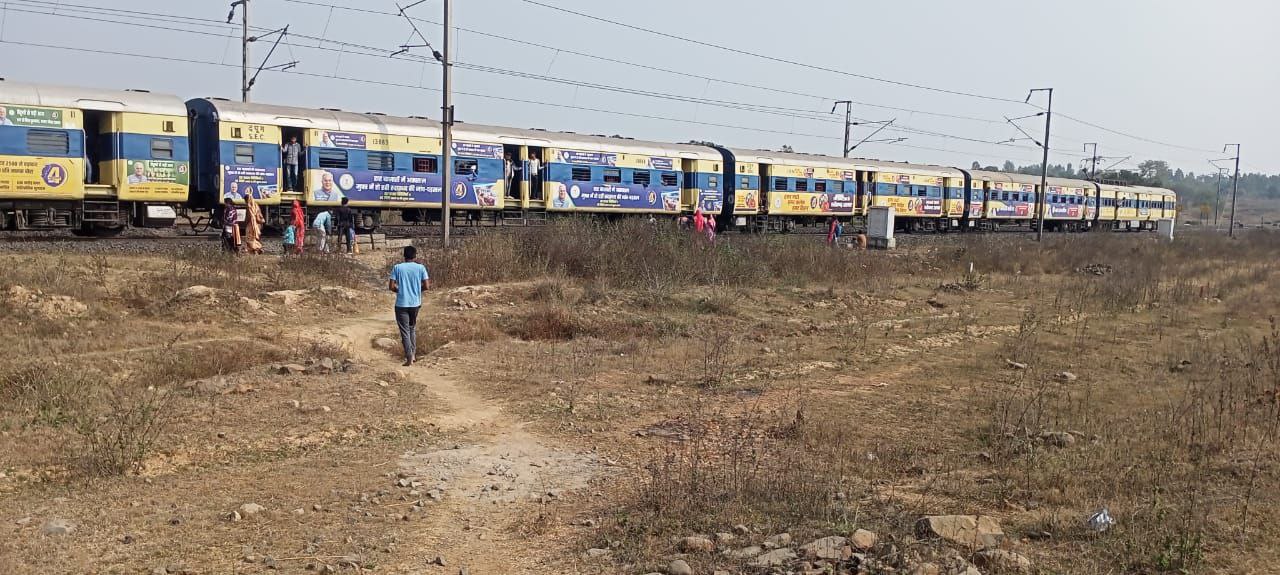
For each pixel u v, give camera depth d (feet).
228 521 21.81
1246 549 19.90
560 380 39.58
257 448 28.09
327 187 81.76
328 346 44.73
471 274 68.28
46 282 50.34
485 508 23.65
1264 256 140.97
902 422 33.60
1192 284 90.84
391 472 26.45
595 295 62.75
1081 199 191.72
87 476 24.67
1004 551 19.24
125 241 71.15
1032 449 28.53
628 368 43.16
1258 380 40.68
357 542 20.76
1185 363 46.85
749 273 76.74
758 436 31.19
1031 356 48.62
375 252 77.66
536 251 74.13
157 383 36.27
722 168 119.24
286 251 72.54
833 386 40.37
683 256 75.31
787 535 20.52
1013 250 113.19
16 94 64.95
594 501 24.25
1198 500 23.11
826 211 134.31
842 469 26.27
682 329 55.36
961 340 55.26
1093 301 75.56
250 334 47.39
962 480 25.76
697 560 19.29
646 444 30.22
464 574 19.13
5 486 23.59
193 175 78.13
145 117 71.61
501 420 33.06
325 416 32.04
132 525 21.31
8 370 34.42
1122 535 20.68
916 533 20.77
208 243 71.92
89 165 71.46
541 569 19.40
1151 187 230.07
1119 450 28.45
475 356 44.86
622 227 80.79
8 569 18.40
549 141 98.89
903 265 95.81
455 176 90.74
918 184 150.61
